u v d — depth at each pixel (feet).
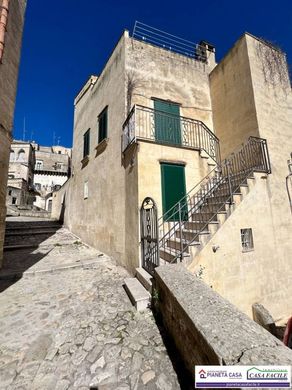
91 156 32.40
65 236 36.14
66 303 13.16
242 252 17.30
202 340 5.98
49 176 110.83
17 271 18.54
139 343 9.23
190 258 14.80
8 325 10.69
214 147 26.12
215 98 29.04
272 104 24.04
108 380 7.27
